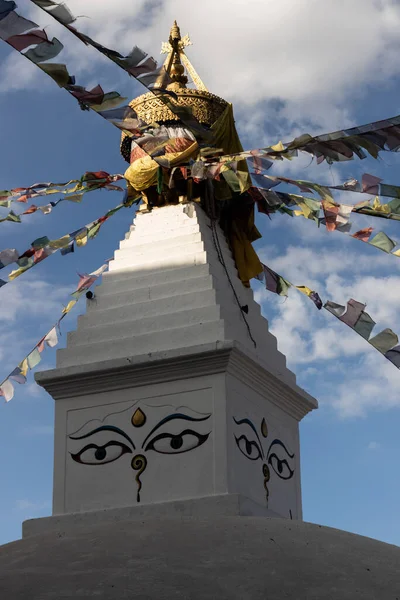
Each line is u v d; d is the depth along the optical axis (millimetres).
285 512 12539
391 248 11234
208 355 11719
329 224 11453
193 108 13594
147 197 13688
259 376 12320
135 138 11273
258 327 13188
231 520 10180
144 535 9562
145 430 11875
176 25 14312
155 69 9773
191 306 12430
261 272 13766
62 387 12359
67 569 8750
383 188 10891
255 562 8891
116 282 13086
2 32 8938
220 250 13258
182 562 8820
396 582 8906
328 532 10211
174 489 11531
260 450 12242
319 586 8555
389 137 10555
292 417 13383
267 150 11219
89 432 12117
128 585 8344
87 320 12844
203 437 11609
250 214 13594
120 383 12133
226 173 11836
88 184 13617
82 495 11875
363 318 11727
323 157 10961
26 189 13156
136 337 12305
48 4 8836
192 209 13352
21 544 9930
